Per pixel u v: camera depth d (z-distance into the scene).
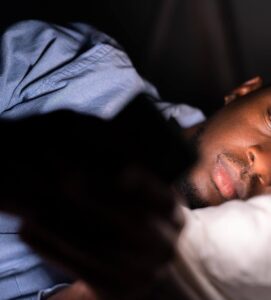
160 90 1.44
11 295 0.80
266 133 0.92
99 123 0.41
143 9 1.45
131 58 1.41
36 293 0.80
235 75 1.46
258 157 0.86
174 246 0.39
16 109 0.86
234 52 1.45
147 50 1.43
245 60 1.46
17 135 0.38
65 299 0.60
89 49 0.96
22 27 0.97
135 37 1.43
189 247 0.56
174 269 0.47
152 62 1.44
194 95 1.45
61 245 0.38
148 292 0.45
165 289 0.47
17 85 0.89
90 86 0.91
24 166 0.36
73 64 0.93
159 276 0.42
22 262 0.82
